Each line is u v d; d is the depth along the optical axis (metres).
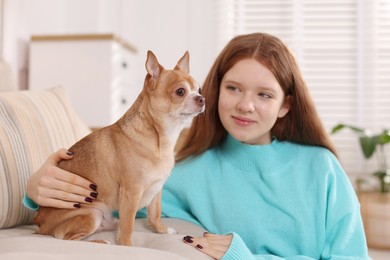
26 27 2.95
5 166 1.25
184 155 1.60
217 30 3.60
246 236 1.45
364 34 3.50
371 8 3.48
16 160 1.28
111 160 1.16
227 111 1.42
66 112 1.62
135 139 1.15
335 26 3.52
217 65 1.52
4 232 1.22
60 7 3.46
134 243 1.14
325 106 3.53
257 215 1.45
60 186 1.15
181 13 3.61
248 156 1.50
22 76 2.93
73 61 2.88
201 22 3.61
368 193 3.00
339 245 1.36
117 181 1.16
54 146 1.44
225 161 1.53
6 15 2.71
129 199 1.14
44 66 2.88
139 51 3.62
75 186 1.15
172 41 3.62
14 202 1.25
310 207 1.43
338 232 1.40
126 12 3.59
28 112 1.42
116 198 1.18
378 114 3.51
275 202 1.45
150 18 3.62
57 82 2.89
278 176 1.48
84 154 1.20
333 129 3.04
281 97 1.44
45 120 1.46
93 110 2.87
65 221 1.17
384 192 3.03
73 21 3.49
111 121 2.87
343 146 3.49
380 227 2.68
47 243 0.91
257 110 1.39
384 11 3.50
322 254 1.39
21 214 1.29
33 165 1.33
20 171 1.28
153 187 1.19
